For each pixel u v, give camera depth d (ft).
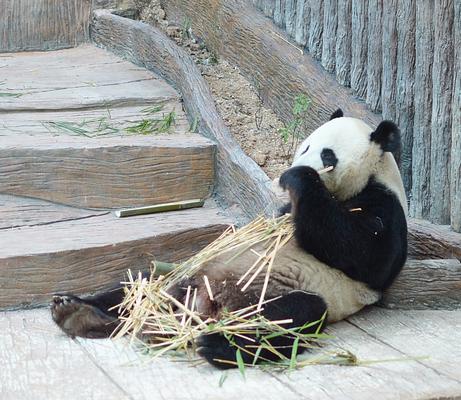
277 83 39.55
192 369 24.52
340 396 22.66
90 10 48.08
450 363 25.04
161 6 48.24
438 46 31.12
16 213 32.96
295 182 26.66
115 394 22.76
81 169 33.86
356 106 35.53
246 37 41.83
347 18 36.60
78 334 26.89
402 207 28.45
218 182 35.78
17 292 29.66
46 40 47.44
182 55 41.55
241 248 27.48
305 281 26.66
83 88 40.55
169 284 27.12
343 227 26.66
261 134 38.09
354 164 27.78
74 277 30.27
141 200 34.81
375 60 34.68
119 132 36.81
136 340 26.58
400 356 25.54
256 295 25.75
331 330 27.61
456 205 31.12
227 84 41.52
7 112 37.65
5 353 25.62
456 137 30.83
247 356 24.54
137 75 42.78
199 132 37.70
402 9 32.78
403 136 33.12
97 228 32.40
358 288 27.99
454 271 29.78
